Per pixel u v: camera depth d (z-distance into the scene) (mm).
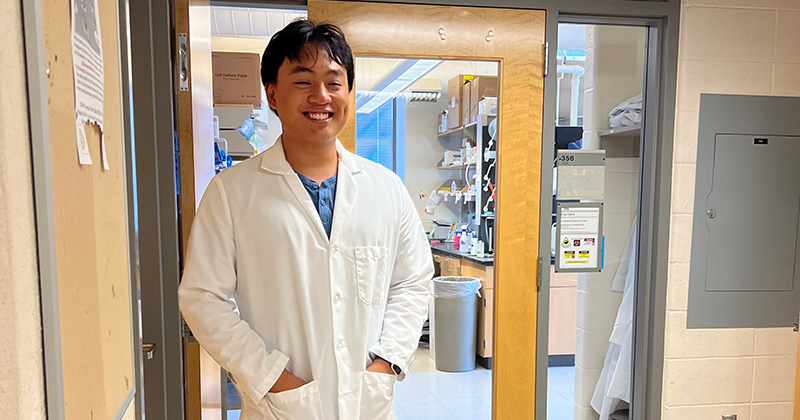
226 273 1266
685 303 2354
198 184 1814
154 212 1641
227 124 3521
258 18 4543
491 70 2227
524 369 2305
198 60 1890
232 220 1279
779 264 2389
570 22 2303
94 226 695
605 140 2439
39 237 520
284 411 1218
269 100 1344
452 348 2301
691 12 2258
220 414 2357
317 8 2080
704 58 2283
